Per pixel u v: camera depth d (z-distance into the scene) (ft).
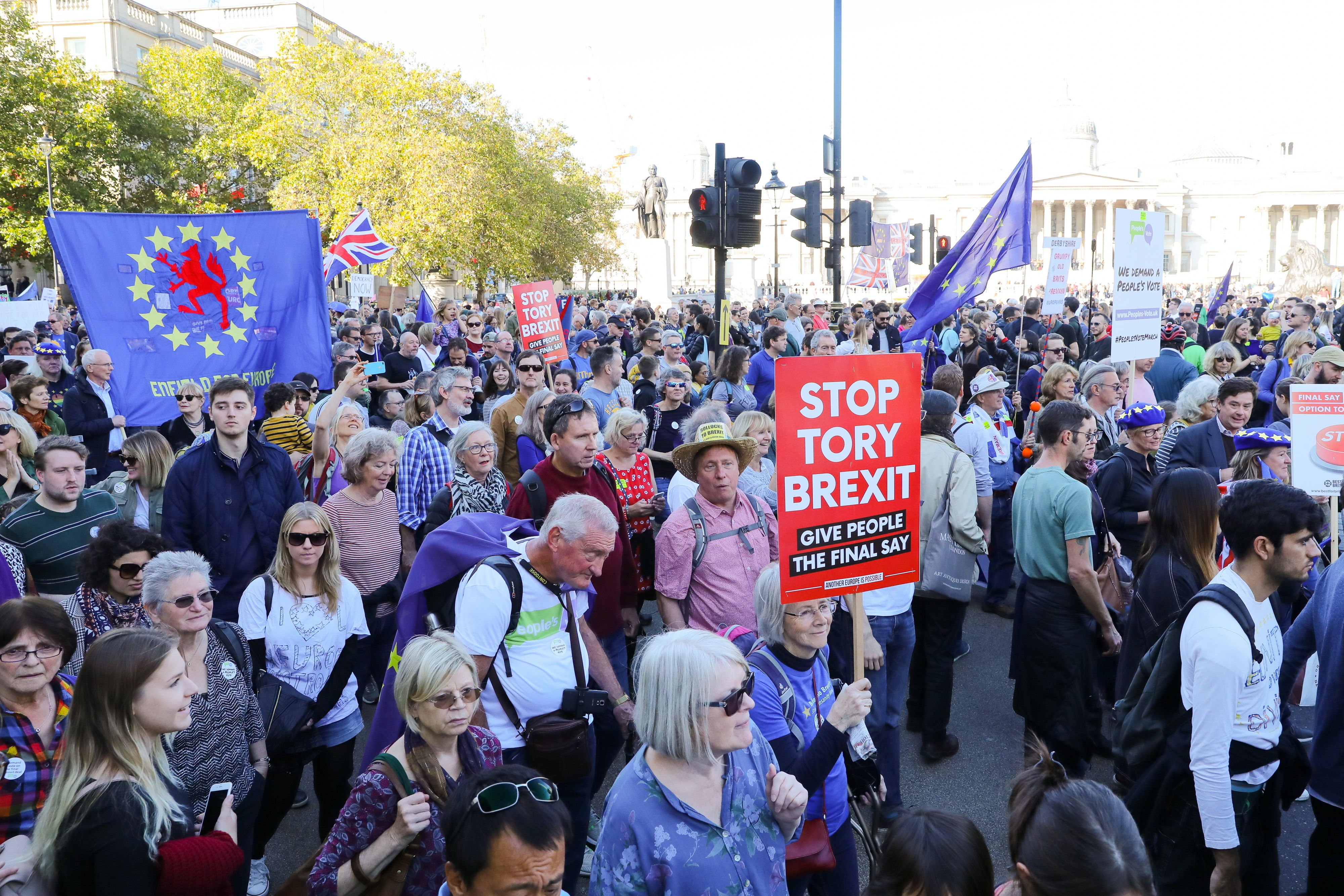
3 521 17.24
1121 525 20.08
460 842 8.13
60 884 9.39
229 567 17.65
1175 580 14.65
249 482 18.07
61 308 83.30
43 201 125.80
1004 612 27.84
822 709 11.61
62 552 16.69
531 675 12.75
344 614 14.93
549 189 164.35
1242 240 336.70
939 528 18.51
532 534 13.92
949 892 7.52
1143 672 12.64
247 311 23.70
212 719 12.38
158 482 20.08
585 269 205.57
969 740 20.10
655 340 37.78
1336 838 11.81
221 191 157.48
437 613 13.39
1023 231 33.12
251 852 13.07
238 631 13.21
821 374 10.73
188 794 11.80
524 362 25.08
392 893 9.98
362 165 119.96
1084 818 7.21
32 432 21.29
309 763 16.48
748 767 9.30
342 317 78.43
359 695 20.08
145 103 144.66
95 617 13.44
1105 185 314.96
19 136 124.16
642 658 8.98
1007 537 27.68
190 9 237.86
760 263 308.60
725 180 33.22
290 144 130.00
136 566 13.52
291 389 24.45
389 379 40.73
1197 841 11.82
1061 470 17.25
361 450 18.63
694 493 19.36
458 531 13.30
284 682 14.38
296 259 24.29
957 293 34.58
